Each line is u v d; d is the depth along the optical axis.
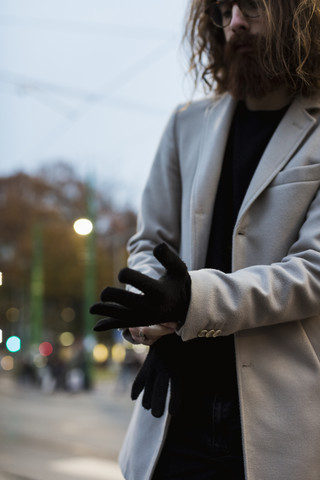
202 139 1.72
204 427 1.50
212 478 1.48
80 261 46.06
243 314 1.37
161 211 1.79
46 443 11.03
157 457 1.51
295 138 1.55
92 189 26.97
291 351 1.46
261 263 1.51
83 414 17.08
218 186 1.65
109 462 8.77
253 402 1.42
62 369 27.45
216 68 1.80
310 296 1.40
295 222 1.50
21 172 48.12
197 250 1.61
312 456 1.40
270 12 1.53
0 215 47.59
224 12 1.63
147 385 1.50
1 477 7.45
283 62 1.54
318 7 1.53
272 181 1.54
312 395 1.42
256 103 1.65
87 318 27.88
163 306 1.28
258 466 1.40
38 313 35.88
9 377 48.03
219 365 1.51
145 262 1.68
